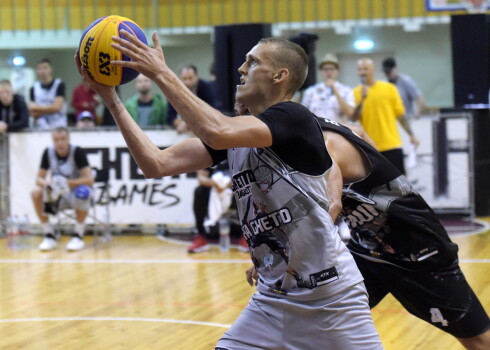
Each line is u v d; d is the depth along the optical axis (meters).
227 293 6.20
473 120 9.65
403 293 3.53
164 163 2.84
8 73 13.66
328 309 2.65
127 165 9.11
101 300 6.06
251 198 2.70
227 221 8.26
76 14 13.12
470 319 3.47
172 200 9.12
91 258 8.00
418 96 9.66
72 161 8.53
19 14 13.20
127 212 9.16
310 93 8.69
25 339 4.95
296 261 2.65
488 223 9.36
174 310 5.67
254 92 2.75
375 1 12.34
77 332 5.10
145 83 9.11
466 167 9.49
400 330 4.98
